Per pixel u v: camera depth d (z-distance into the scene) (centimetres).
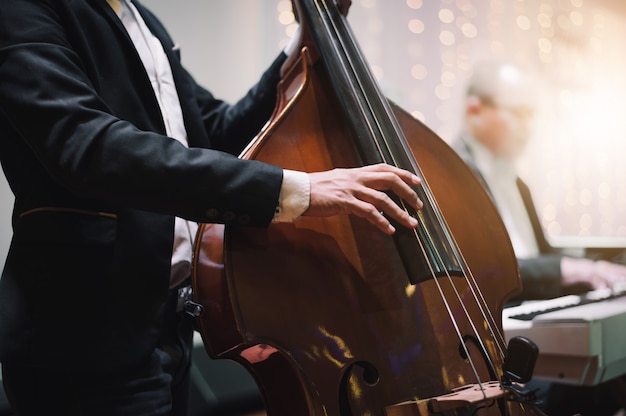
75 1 99
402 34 369
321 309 88
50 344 86
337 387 85
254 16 293
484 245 106
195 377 231
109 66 98
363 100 104
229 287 84
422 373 88
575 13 462
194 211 84
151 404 92
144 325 91
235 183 84
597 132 468
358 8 353
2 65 87
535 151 428
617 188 478
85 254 90
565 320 121
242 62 290
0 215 228
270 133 96
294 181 86
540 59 439
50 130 84
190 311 91
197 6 278
